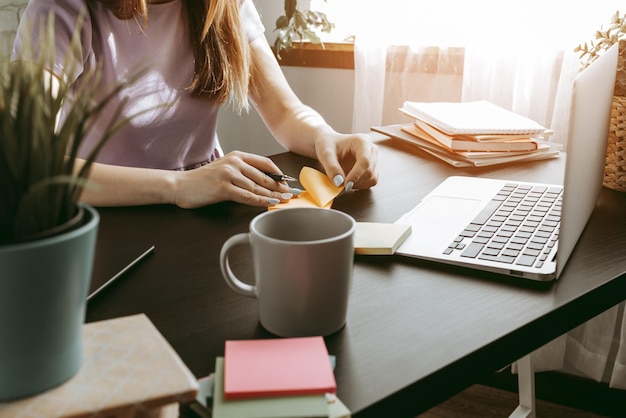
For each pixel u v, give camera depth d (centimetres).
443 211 93
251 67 142
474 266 75
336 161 109
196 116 136
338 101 226
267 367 50
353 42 217
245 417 45
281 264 57
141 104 127
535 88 178
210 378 51
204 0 128
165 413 45
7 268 38
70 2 112
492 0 180
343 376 54
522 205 96
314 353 53
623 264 76
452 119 127
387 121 209
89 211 44
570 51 169
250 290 62
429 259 77
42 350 41
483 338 60
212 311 65
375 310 65
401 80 204
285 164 119
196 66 131
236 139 253
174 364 45
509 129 122
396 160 123
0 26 211
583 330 170
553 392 179
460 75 195
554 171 117
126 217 91
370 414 50
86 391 42
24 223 39
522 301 67
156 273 73
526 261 75
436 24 194
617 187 104
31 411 40
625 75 98
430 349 58
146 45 125
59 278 40
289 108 134
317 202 96
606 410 173
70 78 43
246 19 144
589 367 170
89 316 63
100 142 42
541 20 174
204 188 94
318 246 56
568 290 70
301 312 58
